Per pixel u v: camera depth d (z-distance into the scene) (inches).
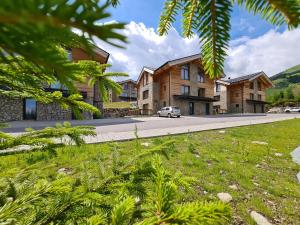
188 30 31.3
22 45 10.8
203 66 30.5
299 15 17.1
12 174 52.9
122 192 50.8
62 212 45.5
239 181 210.7
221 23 26.4
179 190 169.6
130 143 327.3
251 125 666.8
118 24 10.2
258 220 147.9
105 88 58.8
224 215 27.7
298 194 193.3
